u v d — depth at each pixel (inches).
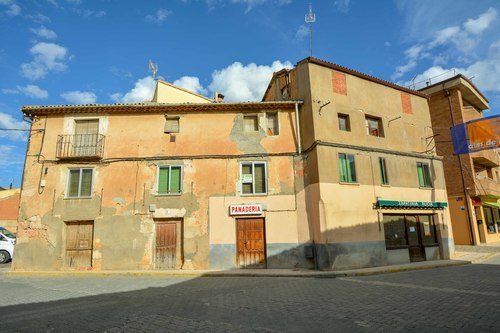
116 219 598.9
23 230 591.8
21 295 350.0
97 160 621.0
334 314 247.4
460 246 865.5
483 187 933.8
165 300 314.5
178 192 614.2
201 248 589.9
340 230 569.3
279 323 226.5
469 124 681.6
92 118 639.8
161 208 604.1
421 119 760.3
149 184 614.2
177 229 605.6
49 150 624.4
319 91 627.5
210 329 215.5
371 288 367.2
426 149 746.8
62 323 236.5
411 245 655.1
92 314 261.1
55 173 614.9
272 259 585.6
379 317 236.5
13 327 228.4
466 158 921.5
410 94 761.6
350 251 569.0
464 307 259.0
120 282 446.9
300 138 642.8
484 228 944.9
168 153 629.0
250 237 600.1
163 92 835.4
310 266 575.8
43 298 331.9
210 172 621.6
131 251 588.1
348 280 450.0
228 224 600.4
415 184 695.1
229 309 271.3
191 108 641.6
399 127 713.0
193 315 252.4
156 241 597.0
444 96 986.1
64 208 601.3
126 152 626.8
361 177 620.1
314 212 582.9
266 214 604.4
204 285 415.8
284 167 624.4
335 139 614.9
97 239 590.6
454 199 932.0
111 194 607.8
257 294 342.0
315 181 585.0
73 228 602.5
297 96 671.8
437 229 698.8
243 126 647.8
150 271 550.6
